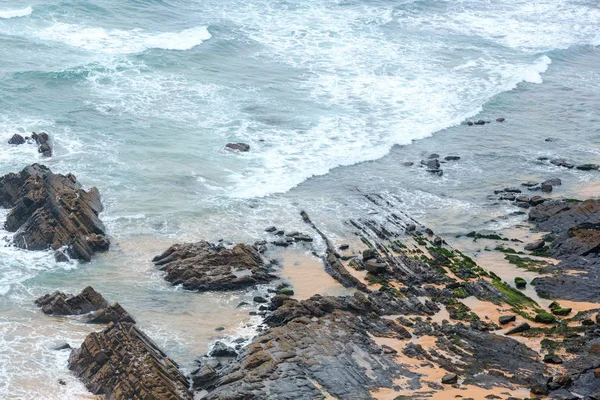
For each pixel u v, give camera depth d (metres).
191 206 52.06
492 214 53.62
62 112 60.75
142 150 57.53
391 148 61.84
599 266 46.47
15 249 46.50
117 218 50.00
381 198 54.91
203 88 67.12
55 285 43.69
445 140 63.88
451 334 40.50
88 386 35.88
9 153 54.88
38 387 35.47
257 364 36.91
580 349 38.66
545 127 67.38
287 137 61.59
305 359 37.53
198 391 36.06
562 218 51.97
